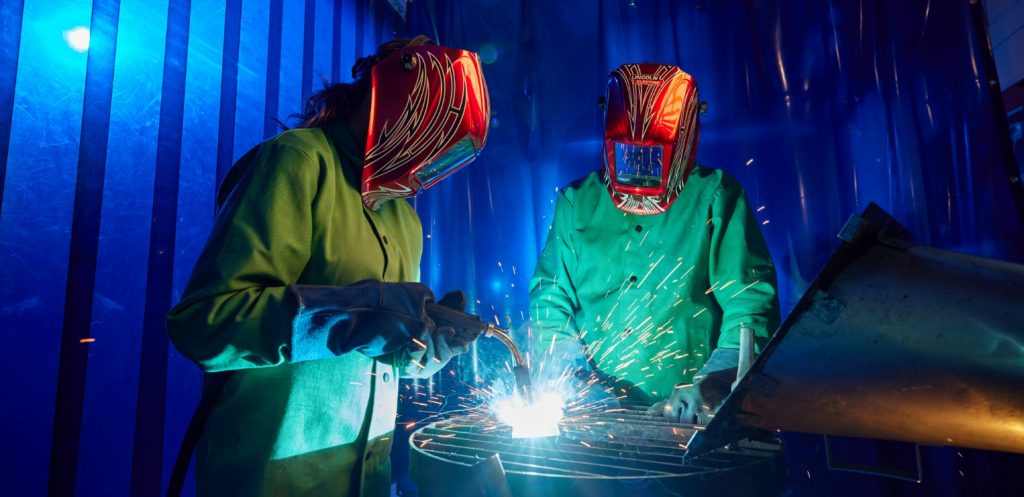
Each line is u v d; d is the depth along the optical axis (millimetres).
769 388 1061
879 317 940
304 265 1122
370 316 1035
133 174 1861
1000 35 2512
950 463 2336
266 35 2498
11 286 1533
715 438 1147
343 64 3043
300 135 1196
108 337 1760
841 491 2486
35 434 1555
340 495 1142
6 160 1539
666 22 3064
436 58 1258
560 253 2338
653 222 2207
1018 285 835
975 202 2430
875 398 997
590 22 3254
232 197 1096
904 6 2648
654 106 1910
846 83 2711
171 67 2025
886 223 915
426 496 1214
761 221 2801
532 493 1063
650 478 1036
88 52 1751
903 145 2551
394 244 1367
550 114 3266
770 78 2857
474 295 3199
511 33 3379
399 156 1227
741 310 1873
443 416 2980
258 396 1096
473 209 3285
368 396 1228
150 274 1917
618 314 2172
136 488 1834
